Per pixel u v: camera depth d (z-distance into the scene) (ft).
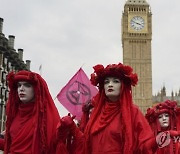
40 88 17.43
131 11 291.38
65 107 30.27
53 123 17.13
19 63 161.07
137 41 289.33
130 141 15.37
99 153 16.03
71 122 16.56
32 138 16.75
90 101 27.78
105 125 16.31
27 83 17.46
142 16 290.97
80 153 16.92
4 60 138.82
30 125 16.98
